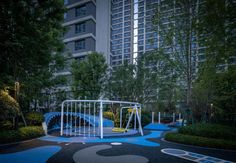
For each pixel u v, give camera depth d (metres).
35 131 8.13
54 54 12.28
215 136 7.01
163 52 9.89
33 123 9.42
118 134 9.20
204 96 10.88
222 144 6.40
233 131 7.02
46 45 8.78
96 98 16.48
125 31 46.44
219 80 8.83
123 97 17.14
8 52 7.80
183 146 6.79
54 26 10.05
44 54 9.02
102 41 26.81
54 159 4.84
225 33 6.67
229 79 8.88
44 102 14.24
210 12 6.91
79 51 25.25
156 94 17.33
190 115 10.80
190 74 9.16
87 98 16.06
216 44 7.16
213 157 5.32
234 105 11.00
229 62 7.82
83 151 5.72
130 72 17.34
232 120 12.17
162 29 9.55
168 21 9.37
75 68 16.77
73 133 9.52
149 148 6.36
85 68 16.42
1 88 7.75
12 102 7.32
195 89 10.95
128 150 5.98
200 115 11.84
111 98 17.45
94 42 26.00
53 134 9.27
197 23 7.64
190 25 8.59
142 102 17.19
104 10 27.66
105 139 7.95
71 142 7.15
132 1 46.38
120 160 4.84
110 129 11.11
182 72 9.60
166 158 5.14
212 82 9.09
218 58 7.67
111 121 14.27
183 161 4.89
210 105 12.16
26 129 7.81
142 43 43.72
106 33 27.14
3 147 6.15
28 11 7.44
